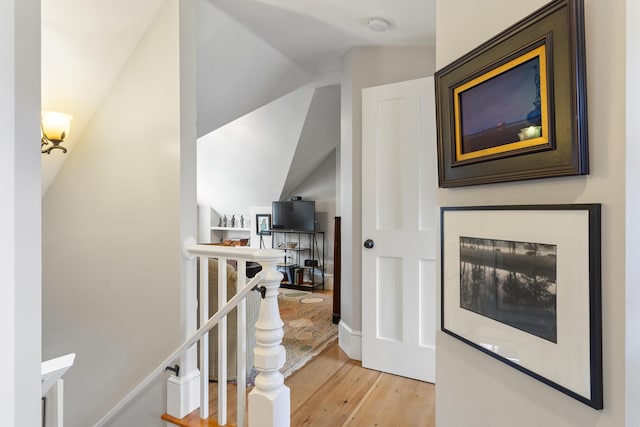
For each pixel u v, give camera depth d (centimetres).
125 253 213
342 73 305
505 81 110
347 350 293
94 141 228
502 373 115
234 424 181
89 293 230
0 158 48
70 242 240
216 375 233
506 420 113
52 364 86
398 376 254
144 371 203
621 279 81
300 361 279
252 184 623
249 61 281
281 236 643
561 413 96
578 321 89
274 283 150
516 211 107
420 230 244
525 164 103
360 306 285
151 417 198
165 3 195
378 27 249
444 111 139
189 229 195
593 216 86
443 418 143
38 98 54
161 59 197
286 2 219
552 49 94
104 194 223
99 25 195
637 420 80
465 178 128
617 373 82
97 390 225
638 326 81
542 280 99
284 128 495
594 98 87
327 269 607
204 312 188
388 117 255
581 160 88
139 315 206
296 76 336
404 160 250
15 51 50
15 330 50
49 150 207
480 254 121
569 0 89
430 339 243
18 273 50
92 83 215
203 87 276
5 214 48
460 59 128
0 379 48
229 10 228
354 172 286
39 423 53
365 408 213
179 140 190
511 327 109
